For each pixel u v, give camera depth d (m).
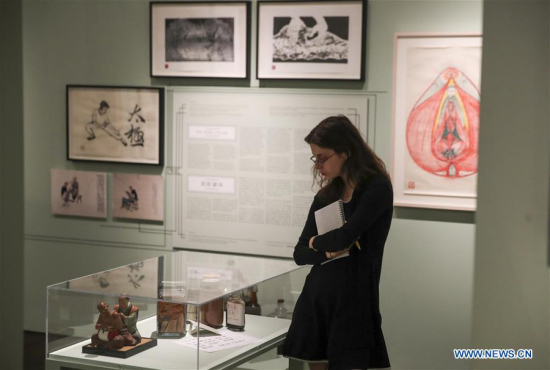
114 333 3.37
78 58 5.76
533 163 3.11
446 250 4.89
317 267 3.83
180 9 5.41
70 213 5.88
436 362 4.93
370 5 4.95
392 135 4.95
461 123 4.80
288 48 5.15
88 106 5.73
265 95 5.25
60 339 3.49
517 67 3.07
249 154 5.33
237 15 5.28
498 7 3.05
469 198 4.82
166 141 5.55
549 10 3.00
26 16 5.89
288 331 3.87
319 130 3.72
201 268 3.96
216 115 5.39
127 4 5.58
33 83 5.91
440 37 4.80
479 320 3.42
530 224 3.16
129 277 3.71
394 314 5.02
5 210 6.09
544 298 3.29
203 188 5.47
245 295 3.54
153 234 5.65
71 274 5.93
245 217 5.38
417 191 4.93
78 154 5.79
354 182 3.68
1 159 6.05
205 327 3.27
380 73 4.96
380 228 3.74
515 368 3.49
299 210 5.23
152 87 5.53
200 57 5.39
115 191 5.73
